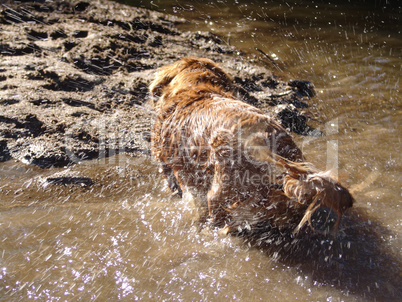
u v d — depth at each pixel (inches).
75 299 126.6
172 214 167.8
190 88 168.2
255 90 271.9
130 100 242.8
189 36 354.0
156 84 181.6
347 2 483.2
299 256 149.1
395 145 221.0
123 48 298.8
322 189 131.3
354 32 390.3
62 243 148.0
